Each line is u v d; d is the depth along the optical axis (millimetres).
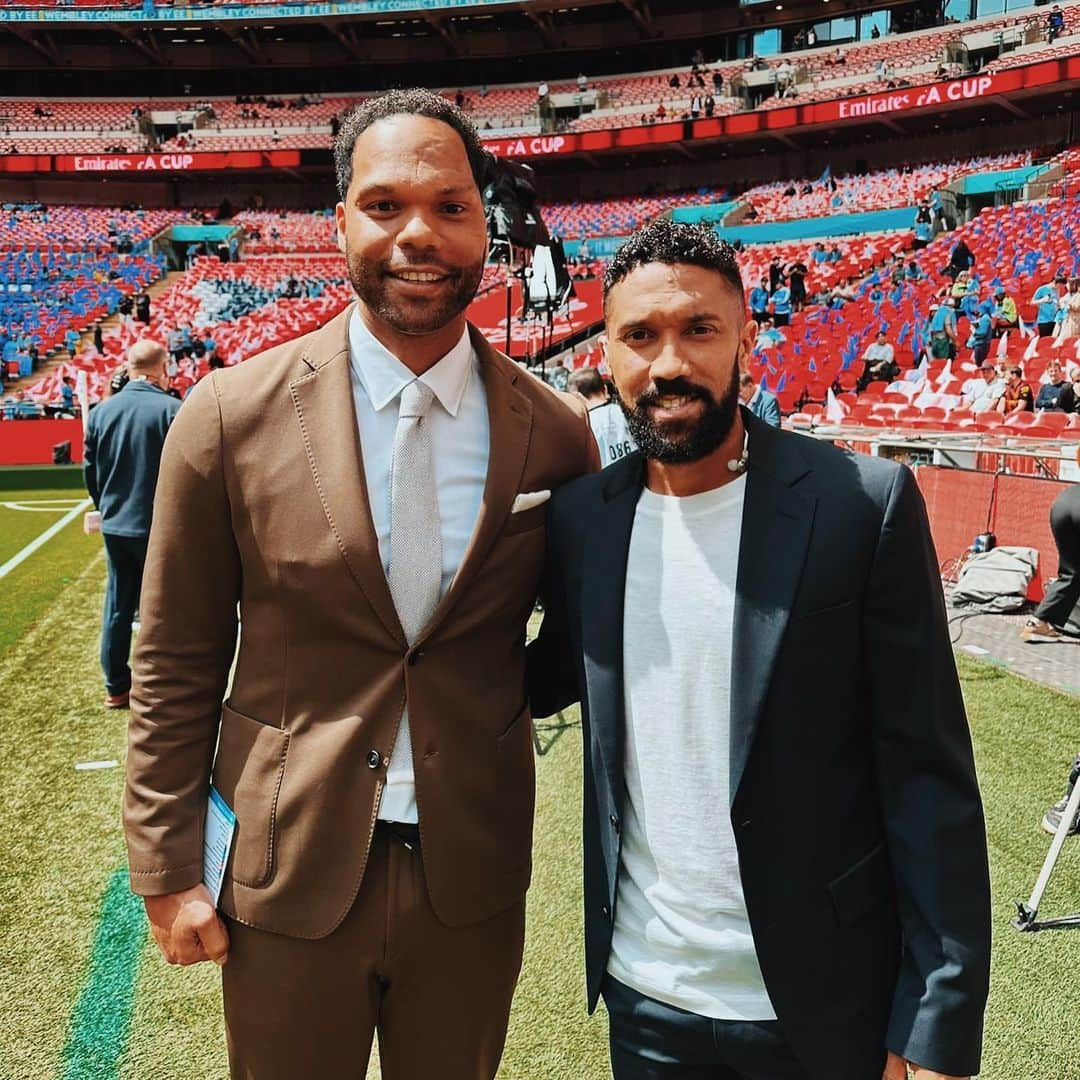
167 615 1478
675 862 1366
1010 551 6473
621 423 3754
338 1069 1512
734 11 34594
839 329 17016
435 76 38938
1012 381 10289
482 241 1458
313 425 1441
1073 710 4500
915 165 30297
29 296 26969
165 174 37156
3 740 4480
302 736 1462
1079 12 28203
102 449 4547
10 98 38469
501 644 1556
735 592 1324
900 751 1319
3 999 2564
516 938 1632
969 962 1236
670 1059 1408
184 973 2693
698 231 1312
